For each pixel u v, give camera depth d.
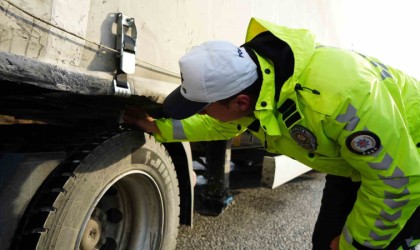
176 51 1.67
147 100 1.55
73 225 1.34
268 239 2.93
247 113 1.31
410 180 1.13
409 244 1.35
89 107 1.57
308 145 1.27
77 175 1.34
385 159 1.12
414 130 1.33
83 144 1.46
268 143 1.48
